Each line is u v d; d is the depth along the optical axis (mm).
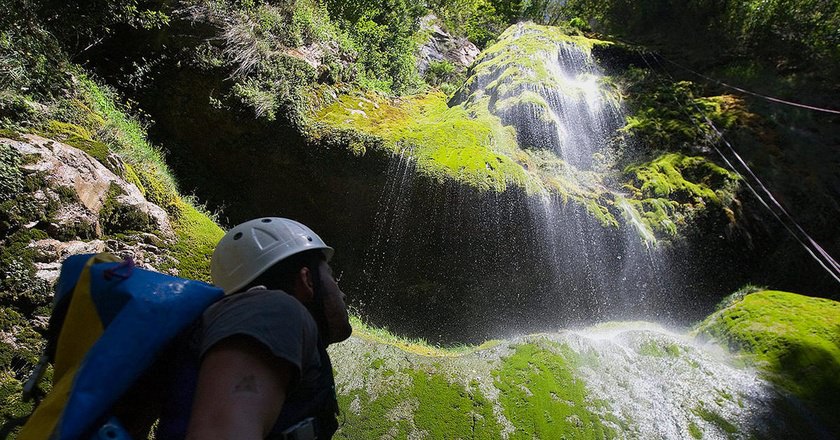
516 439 3312
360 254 6570
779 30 11945
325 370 1195
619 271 6965
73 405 874
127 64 6648
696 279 7559
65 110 4727
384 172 6230
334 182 6430
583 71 10719
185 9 6555
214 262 1417
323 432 1201
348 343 3699
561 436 3414
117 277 1084
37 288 3021
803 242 8008
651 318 7277
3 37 4652
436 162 6078
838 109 10133
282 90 6504
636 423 3666
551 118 7852
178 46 6570
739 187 8023
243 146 6609
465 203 6004
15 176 3232
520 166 6461
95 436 865
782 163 8805
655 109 9766
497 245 6246
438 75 10711
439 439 3213
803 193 8359
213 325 1005
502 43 10586
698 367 4277
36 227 3246
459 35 13008
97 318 1052
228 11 6793
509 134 7566
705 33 12703
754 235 7887
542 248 6398
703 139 8906
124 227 3967
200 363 973
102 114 5430
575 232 6629
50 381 2760
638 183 7902
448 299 6363
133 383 937
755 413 3939
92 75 6078
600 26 14633
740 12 12297
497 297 6465
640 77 10875
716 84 11047
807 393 4258
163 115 6656
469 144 6430
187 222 4621
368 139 6262
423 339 5953
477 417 3352
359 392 3355
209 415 881
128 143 5156
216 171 6770
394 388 3396
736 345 4918
